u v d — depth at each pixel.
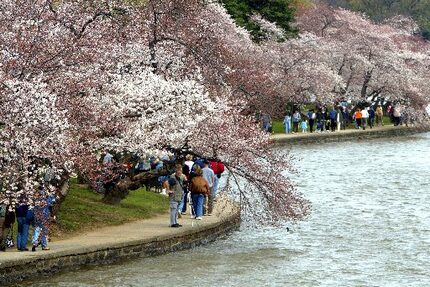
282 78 110.12
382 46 135.88
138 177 48.50
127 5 55.12
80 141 43.59
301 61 118.12
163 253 42.66
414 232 49.62
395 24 188.38
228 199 56.34
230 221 49.50
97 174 45.66
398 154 100.00
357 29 135.88
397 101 138.38
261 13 123.44
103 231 43.81
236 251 43.66
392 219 54.25
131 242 41.03
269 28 120.19
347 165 87.00
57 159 37.62
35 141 36.53
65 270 38.06
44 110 36.59
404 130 133.38
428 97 140.00
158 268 39.22
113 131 44.62
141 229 44.47
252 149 47.09
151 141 44.47
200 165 50.62
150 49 55.53
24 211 37.81
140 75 46.91
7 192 35.38
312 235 48.41
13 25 41.09
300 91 117.56
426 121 140.62
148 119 45.28
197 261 40.91
